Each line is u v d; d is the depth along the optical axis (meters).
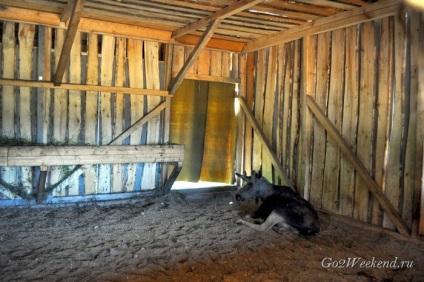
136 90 6.07
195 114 7.16
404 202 4.41
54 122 5.61
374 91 4.75
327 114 5.41
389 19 4.54
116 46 5.97
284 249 4.16
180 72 5.99
